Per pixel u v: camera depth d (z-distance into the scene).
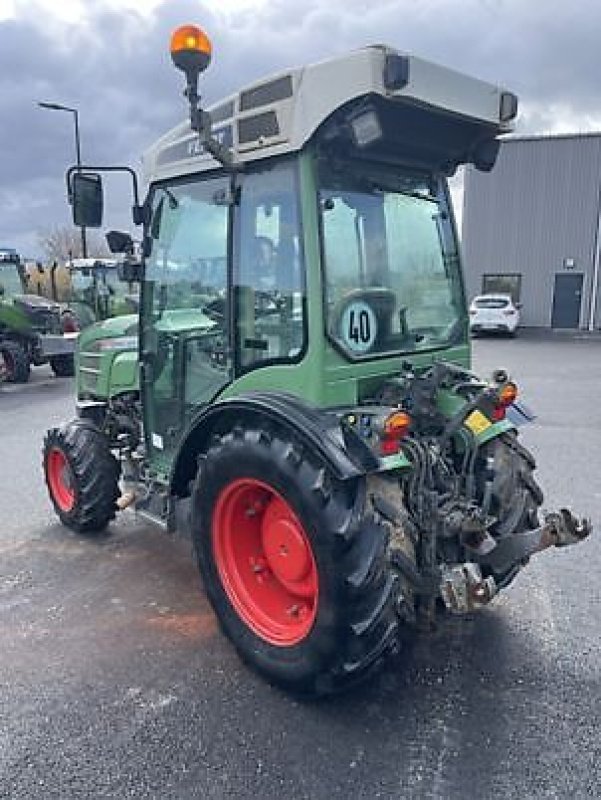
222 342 3.17
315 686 2.61
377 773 2.30
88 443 4.32
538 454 6.41
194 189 3.24
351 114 2.47
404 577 2.53
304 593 2.76
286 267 2.76
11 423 8.23
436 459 2.76
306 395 2.72
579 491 5.26
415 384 2.91
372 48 2.35
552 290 23.88
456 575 2.43
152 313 3.70
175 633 3.21
